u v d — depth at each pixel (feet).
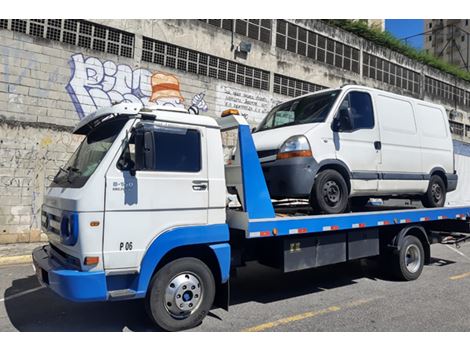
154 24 40.60
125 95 38.52
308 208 22.20
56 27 35.27
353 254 19.52
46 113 34.17
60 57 35.01
